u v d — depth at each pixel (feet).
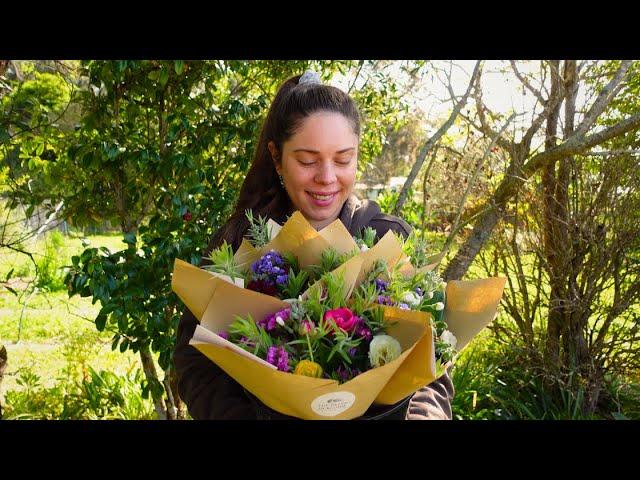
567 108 9.52
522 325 9.88
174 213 7.13
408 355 2.63
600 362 9.59
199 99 7.68
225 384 3.42
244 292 2.86
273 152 3.93
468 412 9.37
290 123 3.52
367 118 10.62
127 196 7.80
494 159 9.70
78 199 7.75
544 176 9.52
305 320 2.77
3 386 10.62
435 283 3.24
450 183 9.98
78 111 8.58
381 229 4.09
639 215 9.01
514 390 9.85
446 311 3.41
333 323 2.65
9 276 9.32
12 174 8.01
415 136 14.01
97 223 8.10
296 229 3.24
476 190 9.82
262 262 3.16
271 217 4.16
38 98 7.68
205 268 3.29
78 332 13.33
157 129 7.91
